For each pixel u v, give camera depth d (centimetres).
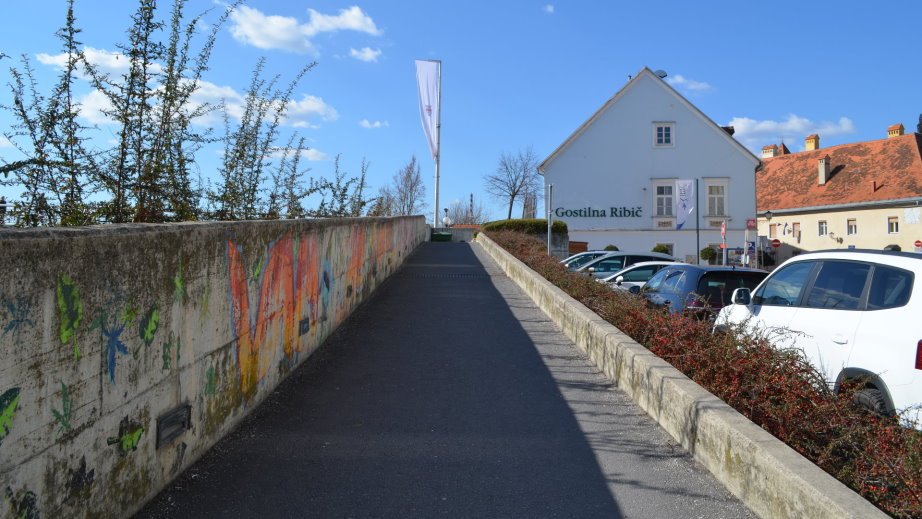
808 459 429
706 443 486
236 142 839
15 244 289
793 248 4991
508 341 929
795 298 658
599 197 3972
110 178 552
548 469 490
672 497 442
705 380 566
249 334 592
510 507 429
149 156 590
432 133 3794
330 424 582
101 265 354
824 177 4850
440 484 463
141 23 580
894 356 509
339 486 457
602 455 518
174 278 439
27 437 297
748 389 521
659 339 673
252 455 505
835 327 575
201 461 487
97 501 354
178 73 641
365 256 1264
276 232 668
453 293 1398
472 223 8706
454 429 576
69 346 327
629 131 3962
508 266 1777
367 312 1140
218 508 417
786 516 379
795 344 613
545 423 593
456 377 744
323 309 890
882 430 435
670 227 3950
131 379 387
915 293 517
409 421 595
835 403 473
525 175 6725
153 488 418
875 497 385
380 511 421
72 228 337
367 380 725
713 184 3959
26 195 505
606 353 752
